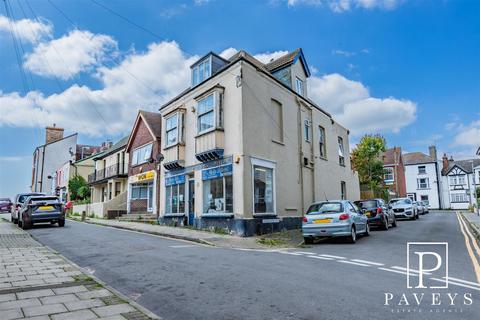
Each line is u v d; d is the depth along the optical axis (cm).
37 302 524
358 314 478
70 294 568
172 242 1259
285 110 1866
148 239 1334
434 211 4741
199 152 1700
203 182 1712
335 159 2428
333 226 1244
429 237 1401
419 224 2139
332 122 2461
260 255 966
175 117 1973
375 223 1759
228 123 1598
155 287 628
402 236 1463
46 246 1149
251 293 578
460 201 5441
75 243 1210
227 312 491
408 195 5675
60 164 5103
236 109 1563
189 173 1833
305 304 521
